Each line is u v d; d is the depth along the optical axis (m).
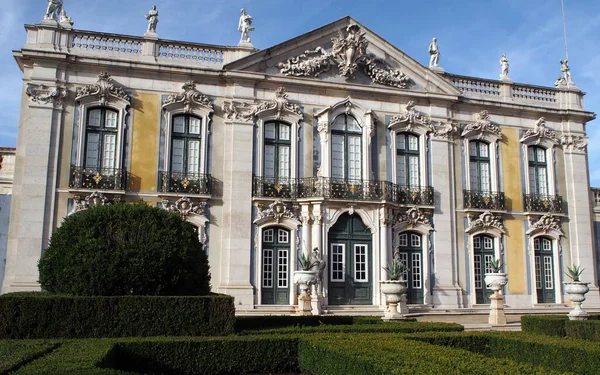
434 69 24.75
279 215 21.30
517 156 24.98
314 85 22.56
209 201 20.84
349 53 23.06
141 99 20.80
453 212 23.58
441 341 11.65
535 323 15.75
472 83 25.28
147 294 12.08
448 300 22.72
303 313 19.22
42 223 19.05
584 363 10.09
